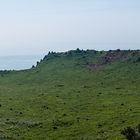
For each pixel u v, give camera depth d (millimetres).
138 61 181500
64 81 166375
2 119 95312
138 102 104250
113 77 159125
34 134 83125
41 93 137000
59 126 88000
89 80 161500
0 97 131125
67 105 111500
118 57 198500
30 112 105062
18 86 162625
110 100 112000
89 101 114062
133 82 143375
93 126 83500
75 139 75938
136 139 47250
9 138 79750
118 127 79188
